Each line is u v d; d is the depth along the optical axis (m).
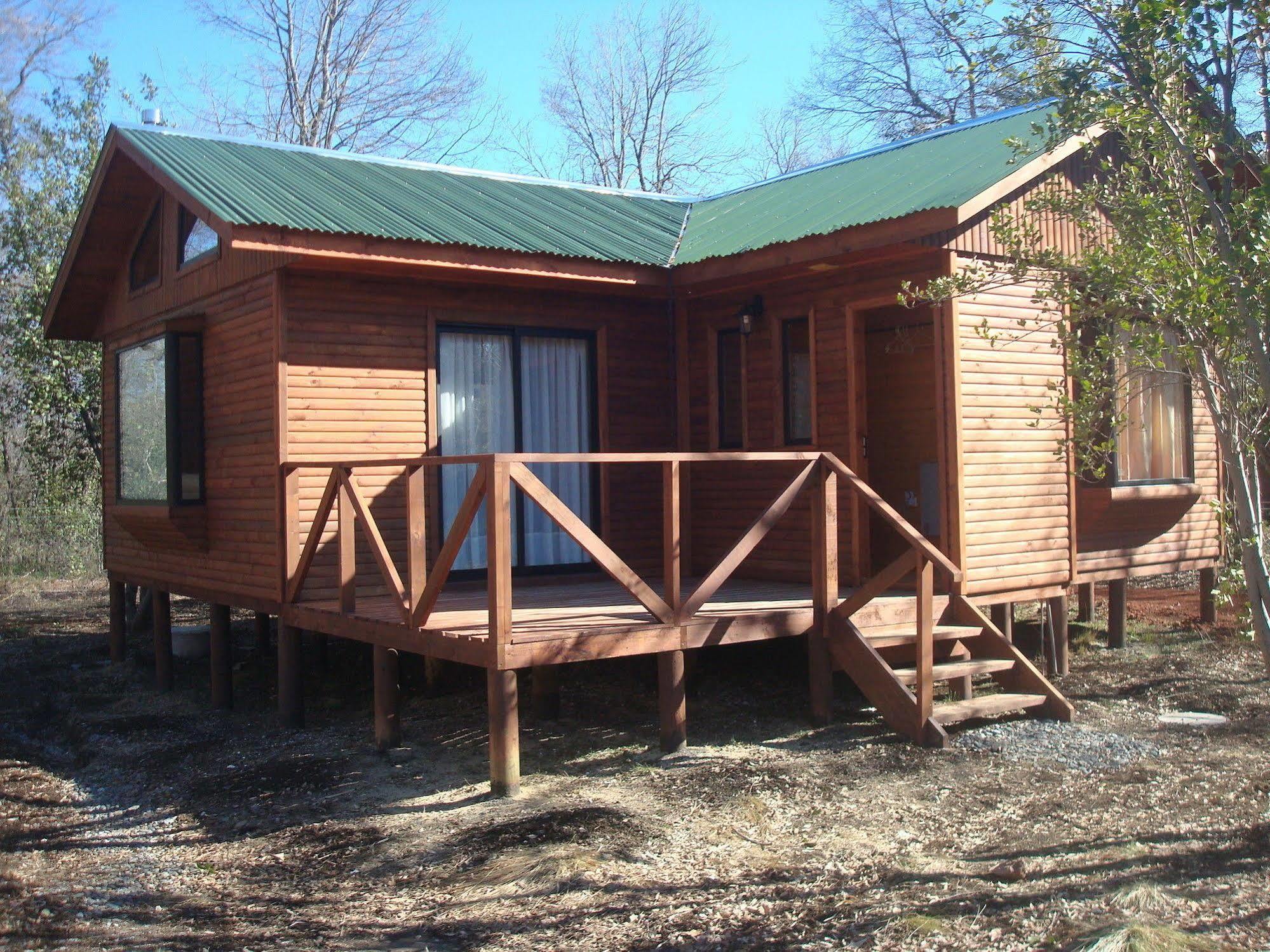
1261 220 5.09
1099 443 8.62
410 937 4.97
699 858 5.61
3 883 5.98
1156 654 10.31
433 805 6.73
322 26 27.67
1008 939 4.48
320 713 9.59
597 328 10.32
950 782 6.60
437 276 9.18
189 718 9.97
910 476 9.95
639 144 33.66
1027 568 9.07
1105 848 5.43
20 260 18.12
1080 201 6.66
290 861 6.08
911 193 9.07
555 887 5.33
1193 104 5.68
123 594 13.02
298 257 8.16
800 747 7.53
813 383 9.55
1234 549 5.66
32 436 18.48
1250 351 5.53
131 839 6.73
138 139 10.30
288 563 8.77
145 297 11.36
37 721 10.34
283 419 8.71
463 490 9.67
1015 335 8.89
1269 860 5.18
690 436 10.68
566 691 9.38
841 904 4.95
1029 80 6.12
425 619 7.25
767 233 9.57
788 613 7.84
